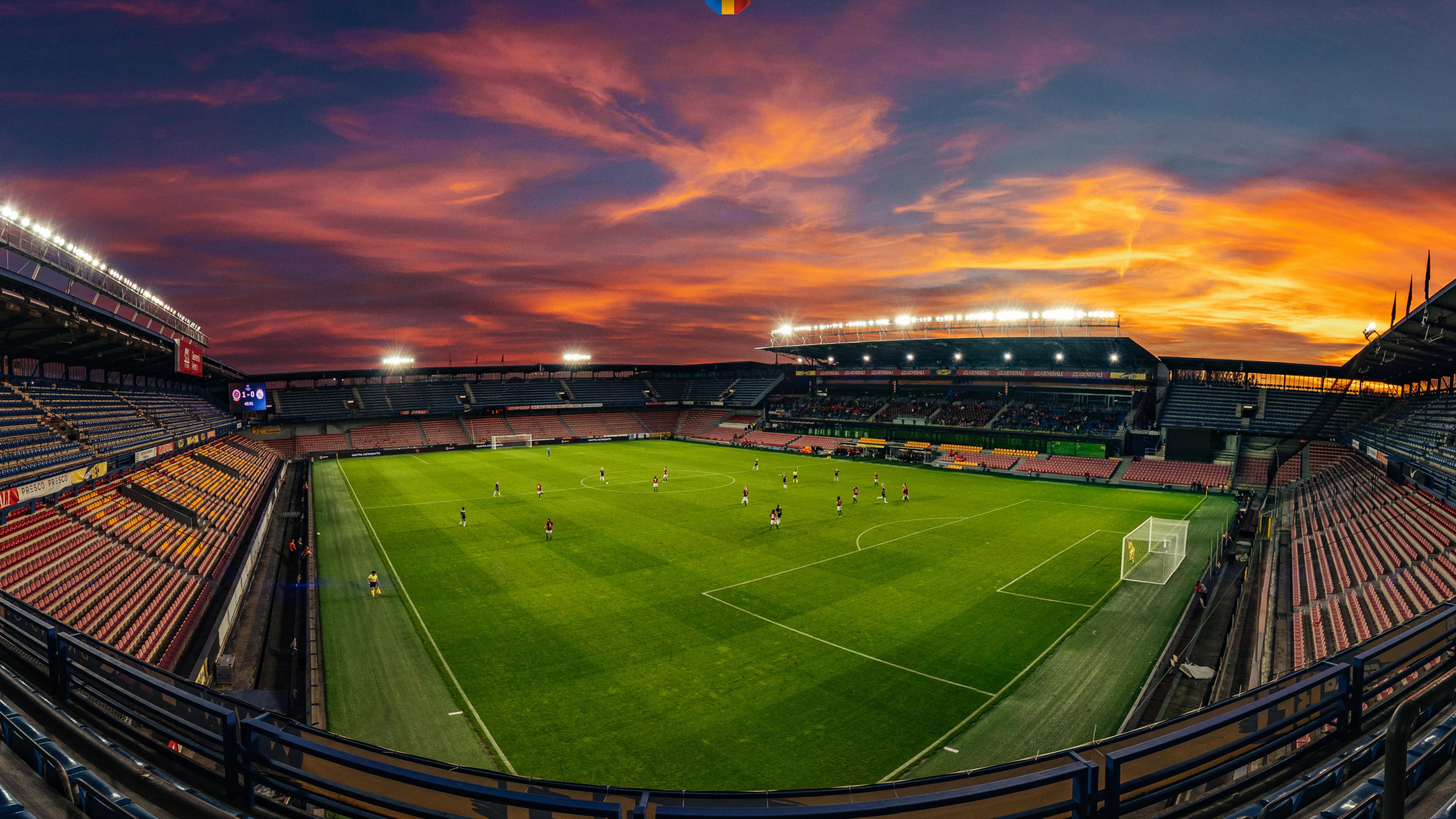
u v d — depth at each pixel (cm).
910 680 2194
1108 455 7356
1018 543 4053
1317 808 570
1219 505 5428
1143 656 2394
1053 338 7238
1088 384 8200
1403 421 4950
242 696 2005
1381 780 556
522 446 10381
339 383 10981
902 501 5475
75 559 2680
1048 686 2162
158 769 635
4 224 2909
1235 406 7419
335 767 579
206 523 3838
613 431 11756
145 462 4275
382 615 2766
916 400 10006
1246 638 2489
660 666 2292
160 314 4997
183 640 2403
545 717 1950
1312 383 7394
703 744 1812
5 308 3259
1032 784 562
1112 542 4088
